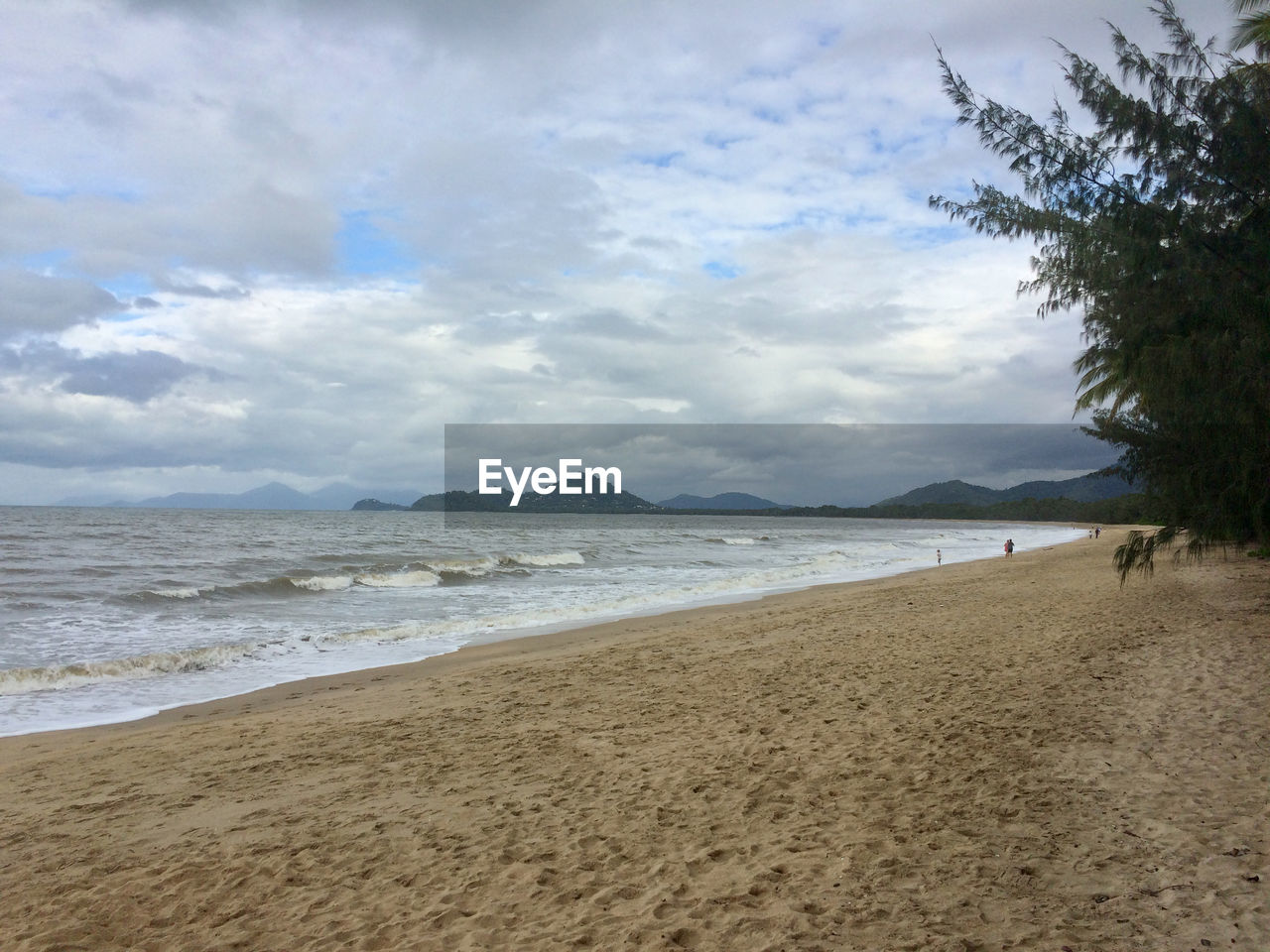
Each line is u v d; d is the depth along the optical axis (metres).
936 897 3.67
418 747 7.09
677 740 6.78
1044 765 5.35
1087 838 4.17
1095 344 8.61
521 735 7.30
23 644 13.47
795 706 7.64
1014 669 8.55
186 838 5.12
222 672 11.57
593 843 4.67
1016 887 3.72
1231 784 4.73
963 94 7.22
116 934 3.89
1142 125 6.64
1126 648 9.27
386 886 4.27
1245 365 6.71
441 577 26.19
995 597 16.25
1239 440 7.84
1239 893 3.47
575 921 3.74
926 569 29.62
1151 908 3.42
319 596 21.05
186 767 6.85
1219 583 15.12
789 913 3.64
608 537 54.81
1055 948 3.17
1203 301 6.82
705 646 11.91
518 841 4.77
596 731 7.27
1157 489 9.12
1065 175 6.96
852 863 4.11
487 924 3.77
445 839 4.86
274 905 4.11
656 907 3.81
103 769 6.92
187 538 41.66
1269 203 6.71
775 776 5.59
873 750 6.01
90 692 10.35
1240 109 6.54
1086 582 18.00
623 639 13.77
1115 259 7.49
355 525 71.88
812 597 19.86
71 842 5.15
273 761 6.88
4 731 8.62
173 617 16.80
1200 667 7.89
